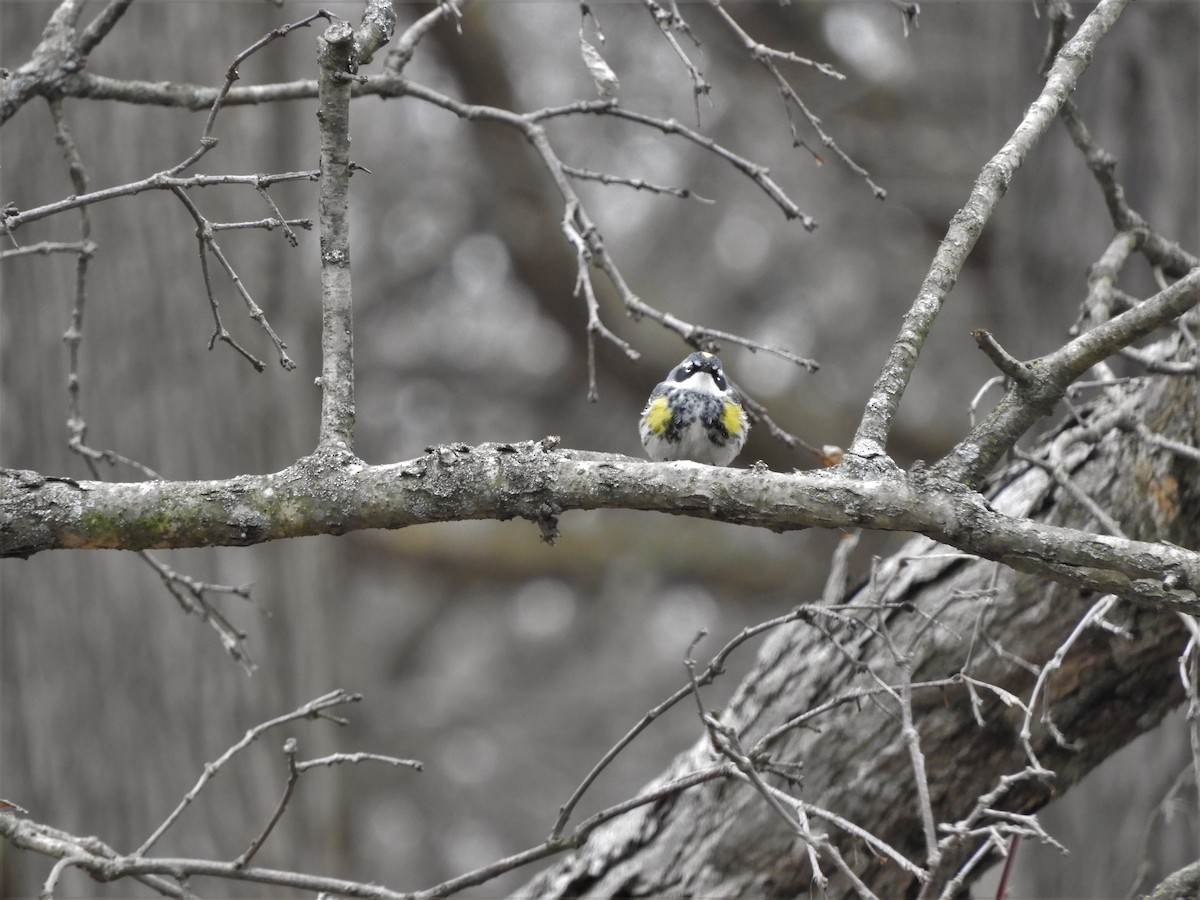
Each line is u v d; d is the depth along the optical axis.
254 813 11.38
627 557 20.17
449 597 25.81
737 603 22.33
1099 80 11.98
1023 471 7.32
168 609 11.38
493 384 23.00
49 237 11.40
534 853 5.76
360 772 23.59
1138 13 11.73
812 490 4.80
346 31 4.96
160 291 11.58
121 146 11.52
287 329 12.29
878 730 7.17
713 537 20.48
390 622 26.59
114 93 7.14
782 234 21.88
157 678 11.27
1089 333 5.11
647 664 25.42
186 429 11.53
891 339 21.38
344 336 5.15
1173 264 7.61
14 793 11.03
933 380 21.44
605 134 19.66
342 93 5.05
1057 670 6.77
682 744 24.36
